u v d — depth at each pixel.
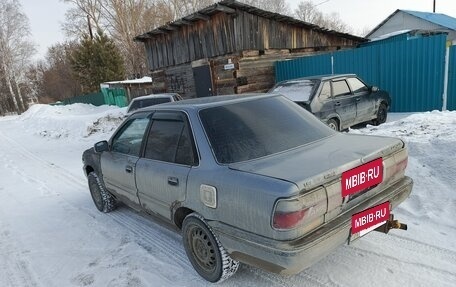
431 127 5.54
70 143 12.02
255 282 2.77
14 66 45.44
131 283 2.97
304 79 7.34
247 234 2.28
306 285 2.66
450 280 2.52
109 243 3.79
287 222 2.03
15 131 18.42
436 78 8.50
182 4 40.41
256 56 11.23
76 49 37.19
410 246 3.01
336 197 2.23
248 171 2.37
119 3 37.22
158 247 3.57
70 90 51.34
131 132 3.76
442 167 4.07
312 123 3.17
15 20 44.16
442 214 3.44
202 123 2.82
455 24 24.64
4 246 4.03
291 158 2.51
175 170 2.89
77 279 3.14
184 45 12.49
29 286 3.12
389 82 9.33
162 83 14.20
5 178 7.79
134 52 38.06
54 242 3.99
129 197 3.85
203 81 12.07
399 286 2.52
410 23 27.95
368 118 7.96
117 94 24.06
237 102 3.11
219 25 10.91
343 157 2.43
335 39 14.27
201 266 2.89
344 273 2.74
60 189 6.26
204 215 2.62
